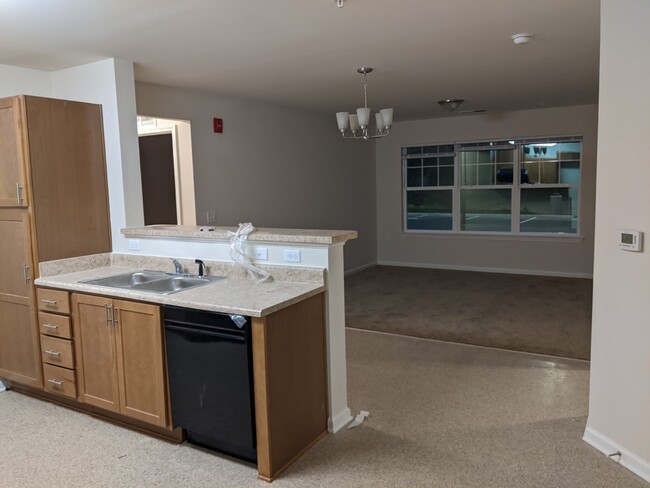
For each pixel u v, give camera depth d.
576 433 2.76
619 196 2.38
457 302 5.75
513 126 7.20
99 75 3.60
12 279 3.34
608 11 2.37
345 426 2.91
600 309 2.54
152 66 3.86
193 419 2.62
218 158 5.20
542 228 7.37
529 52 3.72
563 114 6.86
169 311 2.61
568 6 2.77
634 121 2.26
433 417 3.00
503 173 7.53
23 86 3.73
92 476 2.48
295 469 2.50
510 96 5.75
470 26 3.08
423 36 3.26
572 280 6.85
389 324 4.92
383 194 8.35
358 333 4.66
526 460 2.51
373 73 4.32
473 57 3.83
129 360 2.81
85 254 3.50
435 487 2.32
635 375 2.35
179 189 5.02
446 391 3.36
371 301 5.88
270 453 2.41
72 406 3.26
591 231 6.92
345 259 7.57
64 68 3.77
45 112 3.22
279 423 2.46
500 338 4.43
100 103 3.61
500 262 7.59
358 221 7.86
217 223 5.21
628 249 2.32
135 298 2.71
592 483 2.31
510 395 3.27
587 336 4.42
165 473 2.50
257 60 3.78
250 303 2.42
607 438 2.54
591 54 3.79
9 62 3.58
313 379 2.73
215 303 2.45
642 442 2.33
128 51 3.39
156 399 2.73
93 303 2.91
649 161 2.20
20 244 3.26
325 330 2.82
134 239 3.53
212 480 2.44
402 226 8.31
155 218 5.70
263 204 5.84
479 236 7.67
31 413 3.20
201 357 2.53
